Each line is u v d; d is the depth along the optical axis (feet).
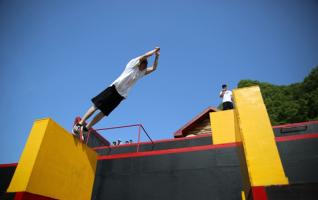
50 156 14.10
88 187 17.76
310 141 13.64
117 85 14.28
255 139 11.97
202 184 19.70
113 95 14.39
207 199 18.89
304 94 80.79
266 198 10.26
